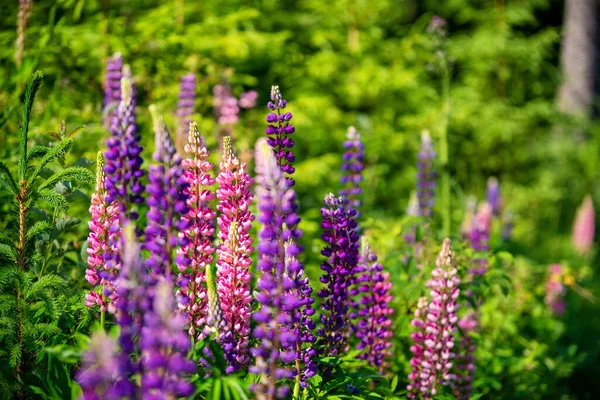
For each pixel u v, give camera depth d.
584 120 6.15
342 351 2.61
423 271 2.82
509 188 5.88
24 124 2.46
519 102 6.25
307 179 4.17
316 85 5.00
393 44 5.28
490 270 2.85
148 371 2.19
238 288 2.44
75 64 3.24
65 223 2.52
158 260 2.29
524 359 3.05
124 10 3.85
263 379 2.31
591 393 3.33
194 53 3.57
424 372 2.60
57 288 2.46
